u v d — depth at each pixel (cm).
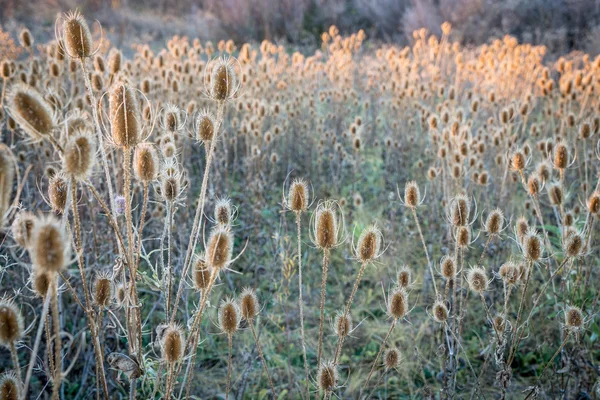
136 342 196
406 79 695
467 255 467
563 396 296
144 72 695
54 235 133
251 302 215
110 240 355
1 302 152
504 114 481
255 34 1794
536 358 363
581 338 321
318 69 902
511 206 484
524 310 399
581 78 514
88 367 312
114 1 1781
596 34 1433
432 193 525
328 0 1936
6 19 1498
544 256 425
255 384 350
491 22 1694
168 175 230
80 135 152
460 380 354
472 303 430
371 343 397
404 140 691
